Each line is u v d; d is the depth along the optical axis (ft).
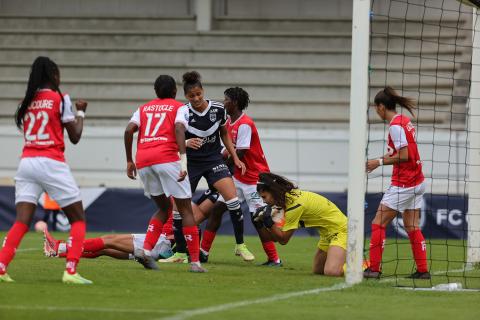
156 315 63.77
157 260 112.47
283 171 229.45
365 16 85.46
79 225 80.07
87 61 270.87
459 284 89.71
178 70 263.08
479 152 119.44
